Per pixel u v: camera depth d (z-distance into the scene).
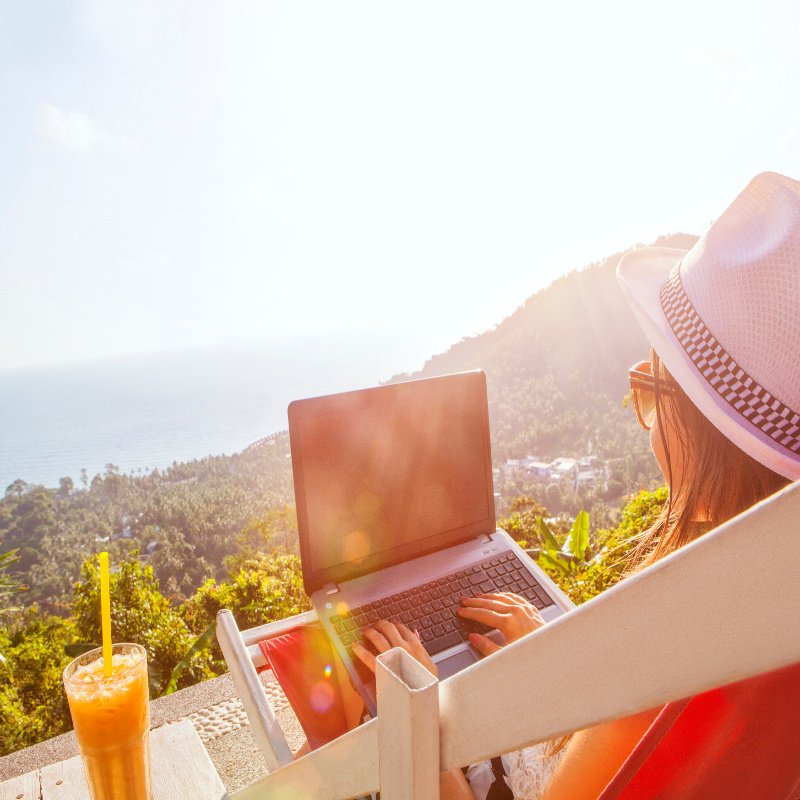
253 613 8.30
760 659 0.26
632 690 0.31
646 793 0.49
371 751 0.50
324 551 1.48
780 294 0.73
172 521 94.25
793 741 0.45
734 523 0.26
